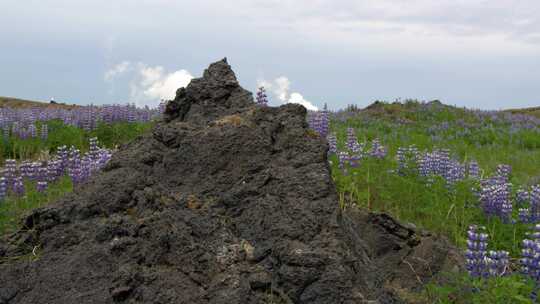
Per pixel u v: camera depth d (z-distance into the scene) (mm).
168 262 4312
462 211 8125
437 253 5988
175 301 3994
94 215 4910
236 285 4062
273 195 4809
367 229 6180
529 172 14594
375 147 10539
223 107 6352
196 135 5395
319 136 5441
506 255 5410
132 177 5137
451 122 24281
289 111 5680
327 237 4379
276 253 4266
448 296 5234
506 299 4820
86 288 4207
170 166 5297
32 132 14398
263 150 5246
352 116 24781
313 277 4055
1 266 4543
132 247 4391
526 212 7895
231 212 4824
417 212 8281
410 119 25453
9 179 8680
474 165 10992
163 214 4621
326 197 4723
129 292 4090
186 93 6559
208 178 5148
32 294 4285
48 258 4566
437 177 9242
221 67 6762
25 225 5023
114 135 15156
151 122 16250
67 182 9023
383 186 8820
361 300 3969
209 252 4332
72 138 14477
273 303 4016
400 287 5453
